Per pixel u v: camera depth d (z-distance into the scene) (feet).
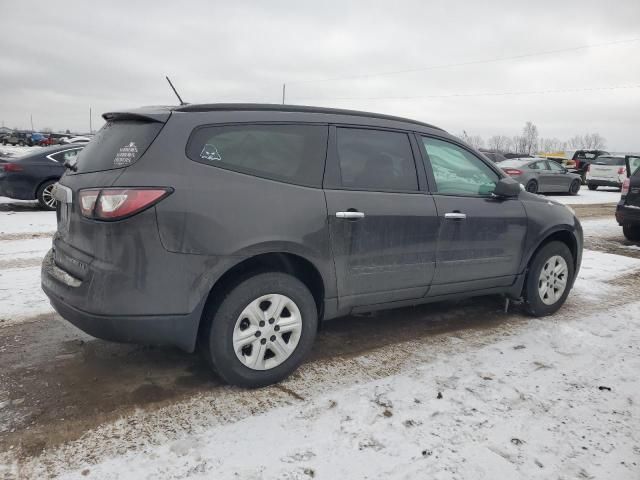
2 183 33.47
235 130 10.01
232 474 7.64
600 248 27.91
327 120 11.23
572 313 15.79
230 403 9.64
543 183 60.29
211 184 9.36
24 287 16.61
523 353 12.47
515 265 14.33
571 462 8.21
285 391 10.17
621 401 10.22
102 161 9.76
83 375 10.61
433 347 12.67
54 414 9.09
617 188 78.74
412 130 12.67
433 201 12.37
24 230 26.86
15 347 11.93
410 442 8.57
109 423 8.86
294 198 10.18
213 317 9.62
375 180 11.61
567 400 10.18
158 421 8.96
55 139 162.61
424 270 12.29
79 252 9.41
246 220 9.55
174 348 12.03
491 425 9.18
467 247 13.05
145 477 7.51
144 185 8.84
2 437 8.37
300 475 7.66
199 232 9.11
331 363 11.54
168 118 9.53
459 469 7.92
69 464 7.75
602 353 12.62
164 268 8.95
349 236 10.91
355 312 11.71
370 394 10.13
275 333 10.25
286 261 10.68
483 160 14.12
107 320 8.86
